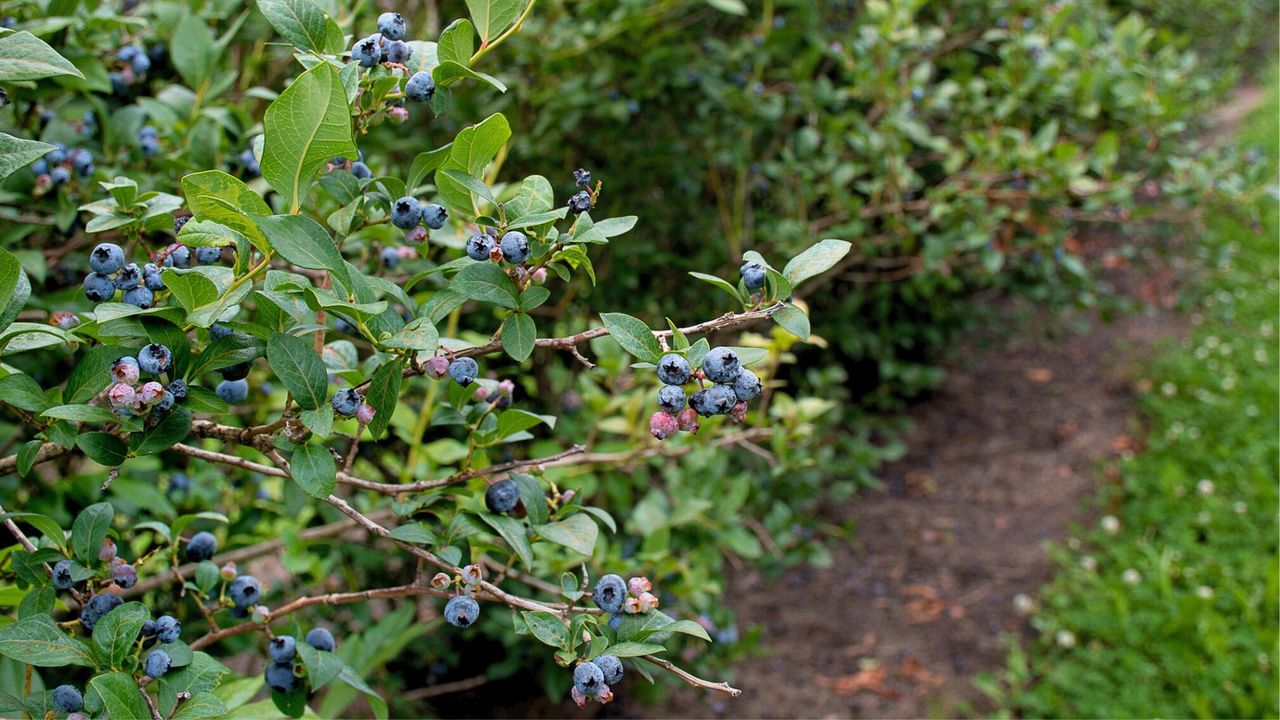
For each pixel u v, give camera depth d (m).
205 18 2.54
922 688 4.58
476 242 1.37
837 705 4.52
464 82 4.21
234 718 1.70
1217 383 6.57
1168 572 4.66
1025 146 4.16
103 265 1.31
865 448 5.49
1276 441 5.73
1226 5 9.05
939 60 5.49
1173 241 7.61
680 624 1.33
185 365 1.29
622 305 4.78
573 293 4.36
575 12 4.45
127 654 1.28
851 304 5.70
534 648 3.89
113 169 2.08
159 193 1.61
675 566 2.94
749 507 4.70
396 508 1.60
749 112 4.54
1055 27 4.50
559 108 4.07
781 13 4.98
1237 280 7.87
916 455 6.52
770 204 5.38
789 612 5.19
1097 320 7.95
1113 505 5.65
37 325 1.26
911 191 5.35
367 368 1.51
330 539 2.98
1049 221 4.49
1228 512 5.19
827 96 4.50
